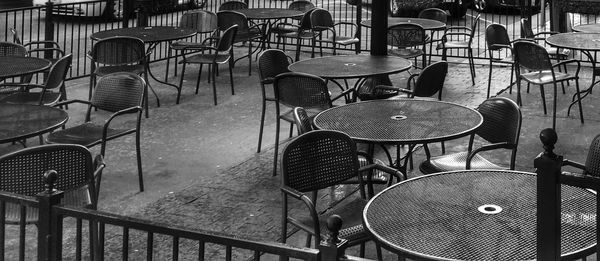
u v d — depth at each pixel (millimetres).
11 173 5086
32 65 8789
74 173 5305
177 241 3457
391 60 9391
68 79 12445
